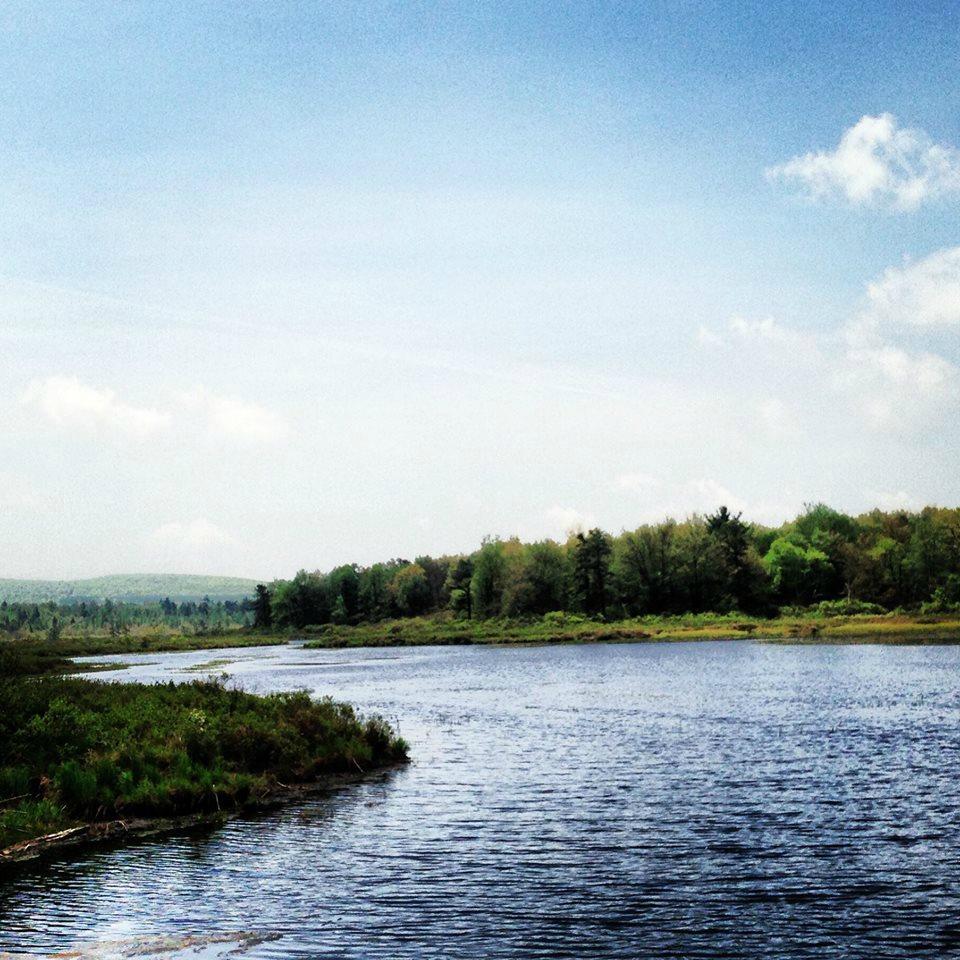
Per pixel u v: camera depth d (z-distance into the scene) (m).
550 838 20.23
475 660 97.75
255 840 20.53
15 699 27.56
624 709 45.97
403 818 22.56
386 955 13.45
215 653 150.62
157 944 13.87
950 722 38.41
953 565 160.50
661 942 13.91
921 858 18.20
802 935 14.15
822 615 152.38
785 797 24.14
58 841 20.50
